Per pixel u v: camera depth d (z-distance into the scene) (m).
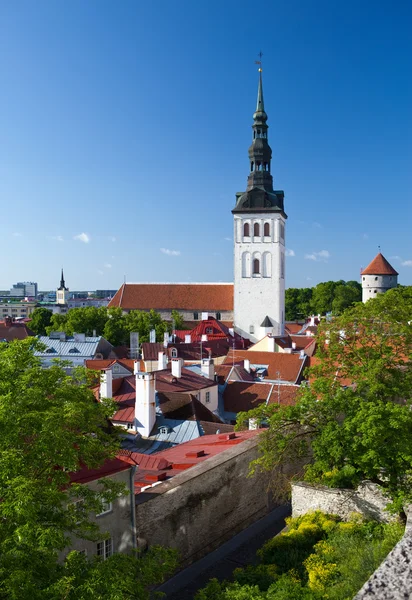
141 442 43.69
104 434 20.23
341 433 26.25
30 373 18.20
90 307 116.81
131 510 25.06
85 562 16.48
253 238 109.50
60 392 18.95
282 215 111.12
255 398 56.97
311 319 135.25
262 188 109.62
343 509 27.69
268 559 24.22
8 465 14.93
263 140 110.56
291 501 31.73
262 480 33.28
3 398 16.27
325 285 195.62
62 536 14.74
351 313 33.62
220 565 27.69
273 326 108.94
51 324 141.62
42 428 16.34
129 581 15.12
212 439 38.34
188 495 27.92
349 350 33.06
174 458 33.94
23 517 14.43
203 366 60.47
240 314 110.50
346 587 18.55
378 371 29.53
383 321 32.31
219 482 29.89
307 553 24.17
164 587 25.62
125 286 132.38
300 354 72.31
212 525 29.38
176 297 128.50
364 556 20.25
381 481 26.56
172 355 85.19
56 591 14.00
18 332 123.88
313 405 28.52
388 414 25.45
